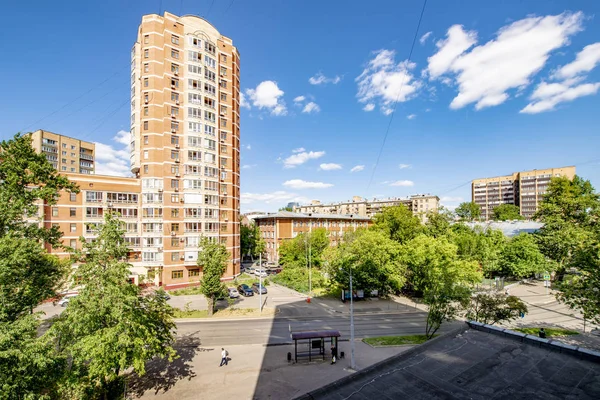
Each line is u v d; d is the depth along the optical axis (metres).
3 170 22.27
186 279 51.06
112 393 18.58
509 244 53.66
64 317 17.02
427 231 58.88
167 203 50.19
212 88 55.44
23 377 13.98
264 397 18.62
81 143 92.62
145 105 50.38
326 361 23.91
